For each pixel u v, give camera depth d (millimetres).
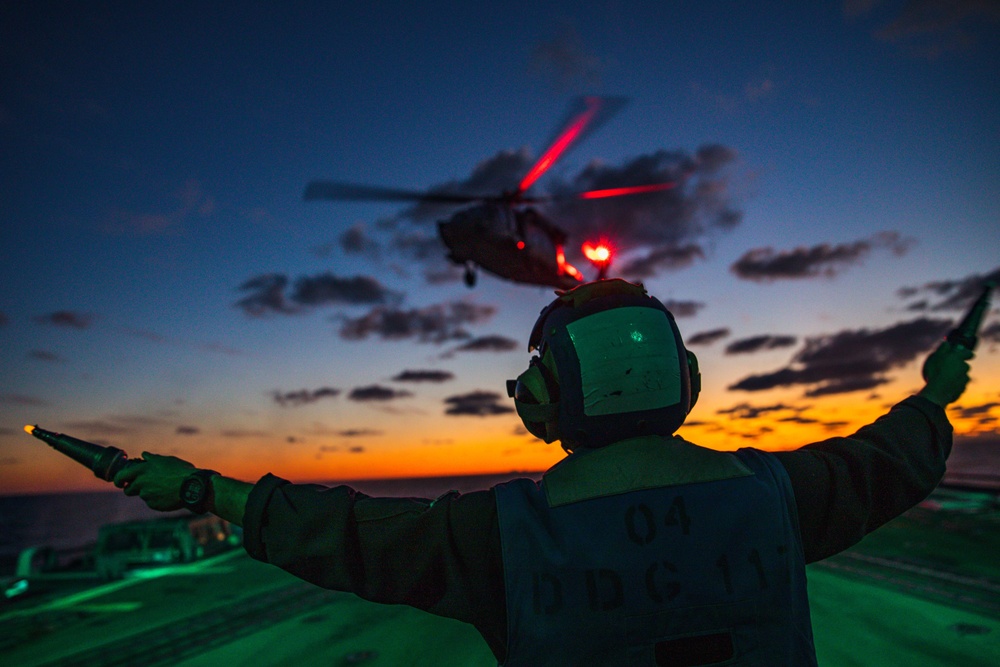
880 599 9422
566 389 1220
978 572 10508
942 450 1274
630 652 1023
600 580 1041
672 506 1104
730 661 1032
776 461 1191
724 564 1068
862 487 1179
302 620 9539
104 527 14289
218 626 9375
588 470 1154
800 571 1111
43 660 7965
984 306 1401
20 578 12375
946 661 6988
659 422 1207
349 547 1094
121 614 10266
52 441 1244
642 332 1225
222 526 16688
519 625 1031
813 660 1074
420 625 8961
